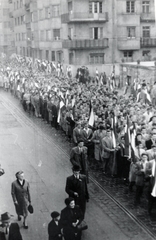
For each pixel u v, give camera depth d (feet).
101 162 53.11
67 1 151.53
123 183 46.47
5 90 121.80
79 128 55.31
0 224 27.17
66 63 150.71
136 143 47.09
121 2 156.25
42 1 139.74
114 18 156.35
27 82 102.63
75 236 29.55
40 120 81.20
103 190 44.04
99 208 38.83
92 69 154.81
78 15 151.74
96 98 77.82
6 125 72.79
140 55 161.17
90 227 34.55
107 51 158.10
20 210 33.94
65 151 58.65
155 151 43.45
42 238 31.96
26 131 68.95
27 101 87.86
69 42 148.77
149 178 38.83
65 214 29.89
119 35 157.79
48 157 54.65
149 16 159.02
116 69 144.97
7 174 47.47
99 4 155.53
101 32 157.99
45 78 114.83
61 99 70.03
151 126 54.29
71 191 35.12
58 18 145.79
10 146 59.06
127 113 62.03
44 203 38.73
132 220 36.06
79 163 42.96
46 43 138.00
